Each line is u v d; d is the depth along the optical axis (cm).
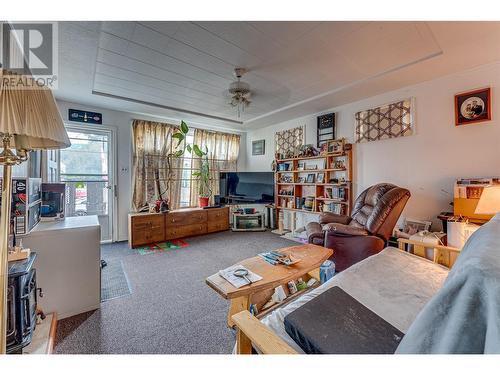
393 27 187
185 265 298
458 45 213
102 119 393
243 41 207
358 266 159
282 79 287
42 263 174
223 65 251
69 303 184
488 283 55
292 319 96
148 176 434
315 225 324
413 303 118
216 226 477
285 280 162
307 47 217
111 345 153
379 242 254
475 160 258
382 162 338
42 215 207
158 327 173
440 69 261
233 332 167
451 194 275
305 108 402
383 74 274
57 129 105
